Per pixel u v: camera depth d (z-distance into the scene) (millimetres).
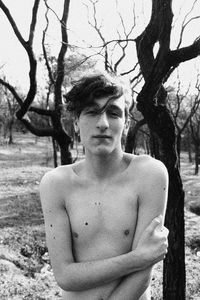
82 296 1617
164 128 3590
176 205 3707
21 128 46781
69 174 1695
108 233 1618
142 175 1640
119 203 1624
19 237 7895
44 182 1701
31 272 6598
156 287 5965
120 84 1543
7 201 10906
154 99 3545
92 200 1640
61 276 1620
